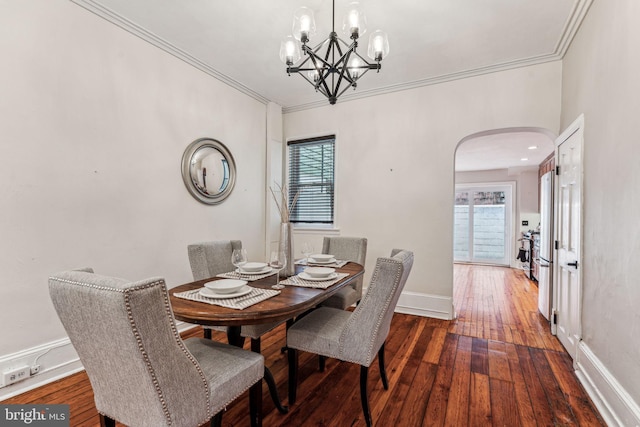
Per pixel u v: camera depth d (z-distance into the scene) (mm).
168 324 1007
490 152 5547
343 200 3797
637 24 1432
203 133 3064
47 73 1945
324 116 3947
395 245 3498
